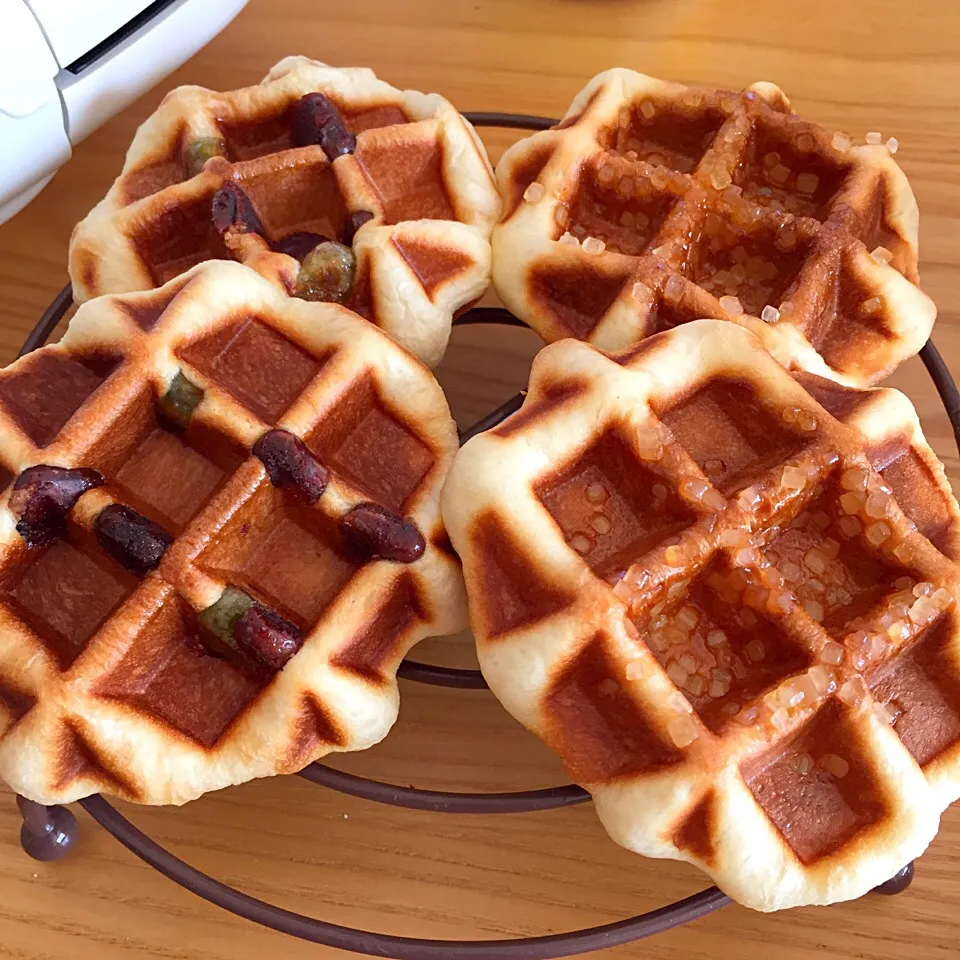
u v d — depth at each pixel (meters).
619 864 0.27
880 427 0.23
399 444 0.24
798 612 0.21
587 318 0.26
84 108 0.30
